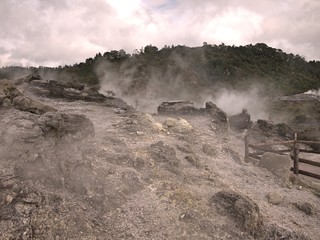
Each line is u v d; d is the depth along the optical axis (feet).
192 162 30.86
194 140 39.86
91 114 50.65
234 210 21.11
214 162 33.78
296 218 23.93
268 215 23.38
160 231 18.90
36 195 17.72
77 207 18.47
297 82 375.66
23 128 21.47
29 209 16.70
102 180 22.13
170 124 43.11
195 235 18.98
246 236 19.71
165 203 21.65
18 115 27.35
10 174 18.71
